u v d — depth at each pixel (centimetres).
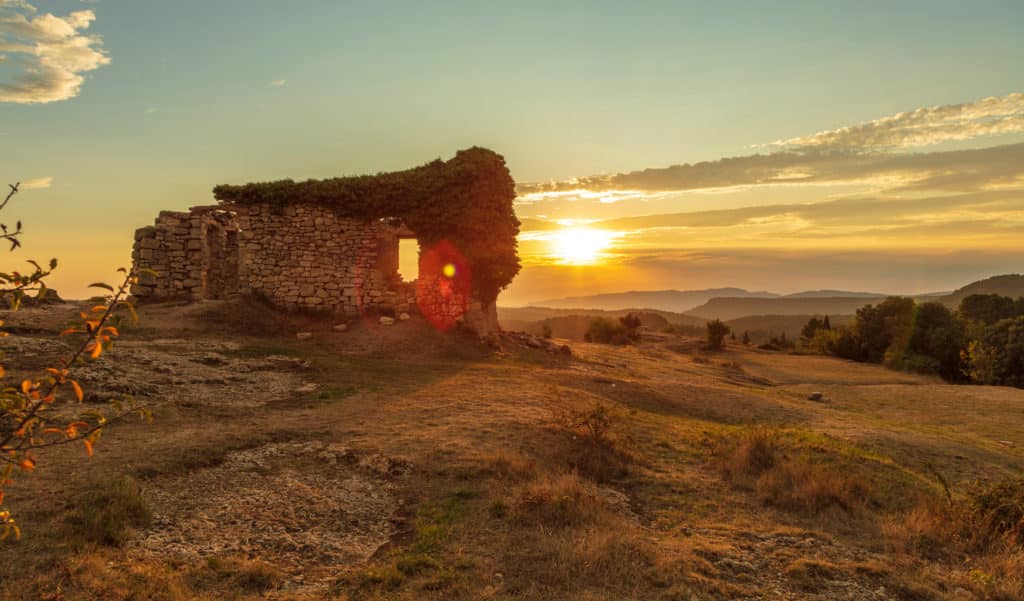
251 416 1455
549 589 762
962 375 6338
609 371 3159
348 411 1546
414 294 3212
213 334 2458
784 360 6369
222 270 3338
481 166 3162
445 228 3123
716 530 1019
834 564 914
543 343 3494
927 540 1049
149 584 677
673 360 4703
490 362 2689
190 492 973
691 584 807
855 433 1930
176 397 1536
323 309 3052
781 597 810
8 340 1770
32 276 393
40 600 613
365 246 3117
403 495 1058
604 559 833
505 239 3262
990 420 2778
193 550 794
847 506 1163
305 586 742
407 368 2280
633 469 1291
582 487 1082
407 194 3112
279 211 3028
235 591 702
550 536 904
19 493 866
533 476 1146
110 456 1057
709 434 1653
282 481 1059
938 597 845
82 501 854
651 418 1848
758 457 1373
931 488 1347
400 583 757
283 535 873
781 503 1161
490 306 3466
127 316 2538
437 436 1334
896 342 6625
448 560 826
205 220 3098
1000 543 1037
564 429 1455
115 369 1656
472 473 1134
